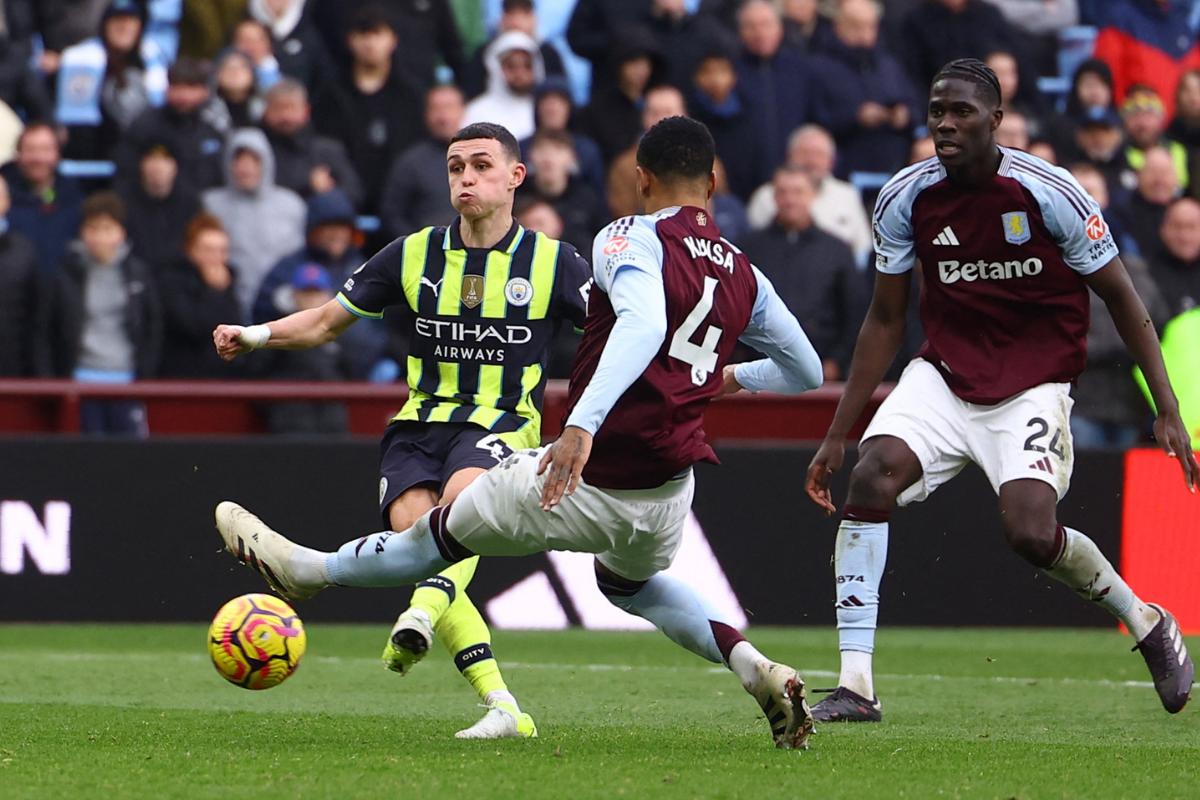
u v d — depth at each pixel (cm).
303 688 2453
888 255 2025
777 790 1418
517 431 1931
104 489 3403
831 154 4081
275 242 3800
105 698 2298
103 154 4162
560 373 3619
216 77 4112
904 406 2038
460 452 1894
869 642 2058
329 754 1638
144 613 3406
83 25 4281
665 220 1598
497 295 1934
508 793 1389
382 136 4088
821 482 2070
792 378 1755
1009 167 1939
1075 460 3428
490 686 1814
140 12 4366
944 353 2020
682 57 4247
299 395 3494
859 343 2067
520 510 1608
